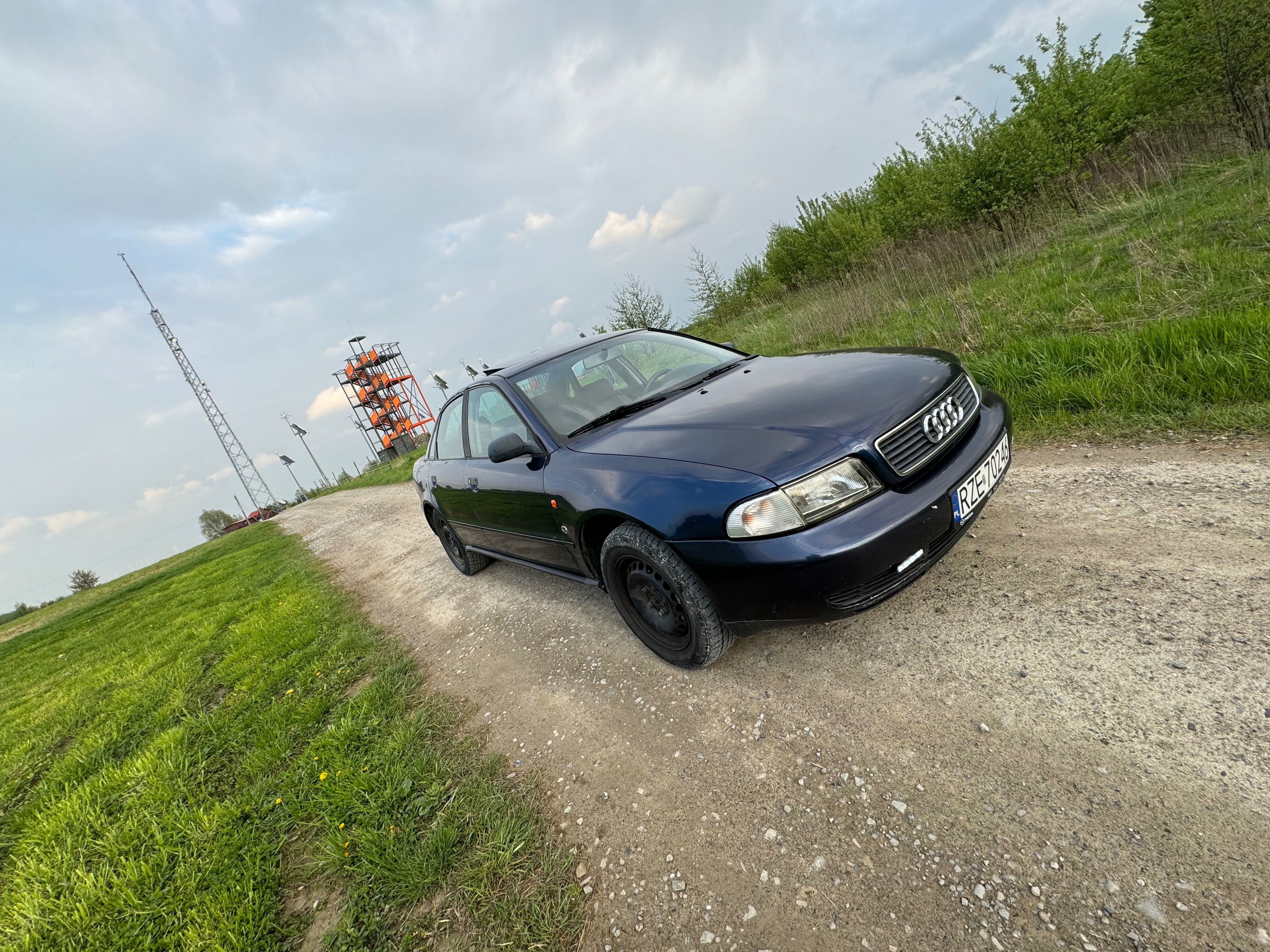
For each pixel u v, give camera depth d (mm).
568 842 2008
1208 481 2730
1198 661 1794
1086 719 1742
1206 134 10406
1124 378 3832
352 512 14859
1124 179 9875
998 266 8695
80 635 11078
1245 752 1496
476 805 2283
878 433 2135
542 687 3031
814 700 2217
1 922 2463
